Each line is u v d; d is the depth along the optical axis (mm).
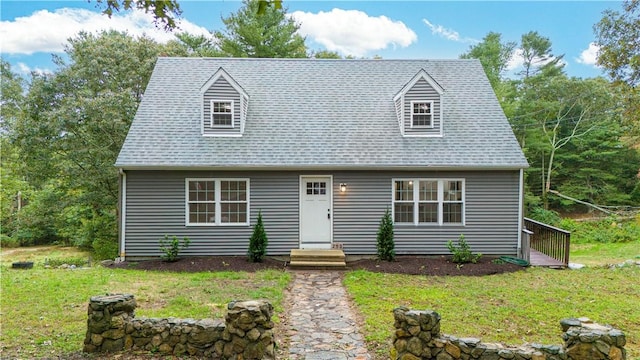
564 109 26125
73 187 16375
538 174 27125
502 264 10234
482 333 5469
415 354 4352
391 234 10883
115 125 15273
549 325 5832
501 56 29172
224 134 11492
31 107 15852
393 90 13031
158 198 10922
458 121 12039
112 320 4730
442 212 11258
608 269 9914
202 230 11039
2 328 5371
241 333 4457
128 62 17125
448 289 7844
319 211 11344
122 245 10828
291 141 11445
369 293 7457
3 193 21875
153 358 4562
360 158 11078
